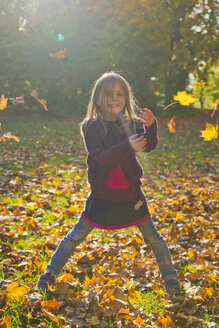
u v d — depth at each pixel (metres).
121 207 2.43
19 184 5.84
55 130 13.20
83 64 17.11
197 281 2.93
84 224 2.56
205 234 4.02
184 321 2.34
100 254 3.37
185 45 19.77
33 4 17.36
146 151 2.45
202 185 6.39
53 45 16.81
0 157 8.06
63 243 2.64
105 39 17.27
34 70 16.81
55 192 5.46
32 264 3.03
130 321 2.35
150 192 5.86
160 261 2.66
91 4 18.16
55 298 2.60
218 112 19.16
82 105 17.77
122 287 2.76
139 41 17.83
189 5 19.14
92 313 2.41
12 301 2.51
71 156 8.89
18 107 16.58
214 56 19.70
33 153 8.84
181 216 4.50
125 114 2.50
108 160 2.18
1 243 3.42
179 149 10.80
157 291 2.68
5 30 16.75
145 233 2.61
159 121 17.53
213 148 10.92
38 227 3.97
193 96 1.97
